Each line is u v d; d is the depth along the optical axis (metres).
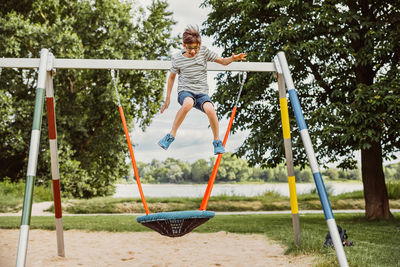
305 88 10.46
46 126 20.48
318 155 10.65
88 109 23.14
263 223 10.29
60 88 22.45
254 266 5.36
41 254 6.23
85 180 22.03
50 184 20.38
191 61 4.34
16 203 16.77
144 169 96.94
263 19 11.26
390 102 8.88
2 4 21.25
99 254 6.37
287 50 9.62
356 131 9.14
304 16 10.21
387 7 10.58
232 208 17.28
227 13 11.64
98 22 22.17
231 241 7.52
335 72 10.33
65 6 23.11
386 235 7.73
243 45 11.45
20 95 21.23
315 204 17.92
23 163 23.59
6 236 8.20
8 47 18.59
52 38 19.30
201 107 4.33
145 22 23.05
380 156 11.48
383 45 9.66
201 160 94.25
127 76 22.48
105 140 23.38
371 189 11.44
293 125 10.09
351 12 9.81
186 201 18.28
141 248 6.94
